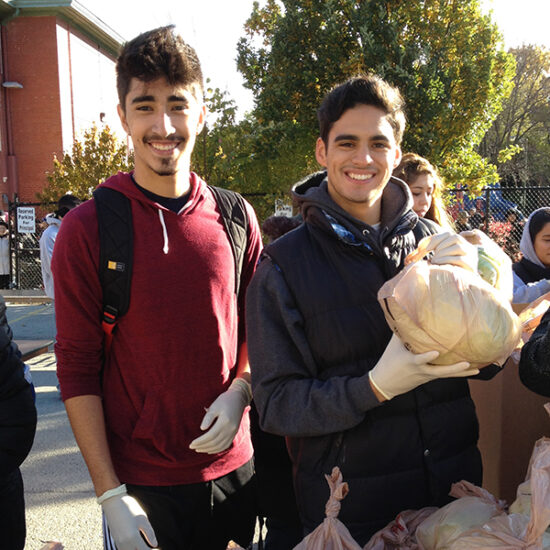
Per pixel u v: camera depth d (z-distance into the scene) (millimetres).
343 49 9234
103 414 1848
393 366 1431
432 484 1672
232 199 2104
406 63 8867
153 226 1873
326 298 1630
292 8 9289
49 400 5676
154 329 1840
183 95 1840
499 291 1486
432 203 3078
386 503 1646
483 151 27141
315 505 1680
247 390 1970
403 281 1389
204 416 1906
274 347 1655
